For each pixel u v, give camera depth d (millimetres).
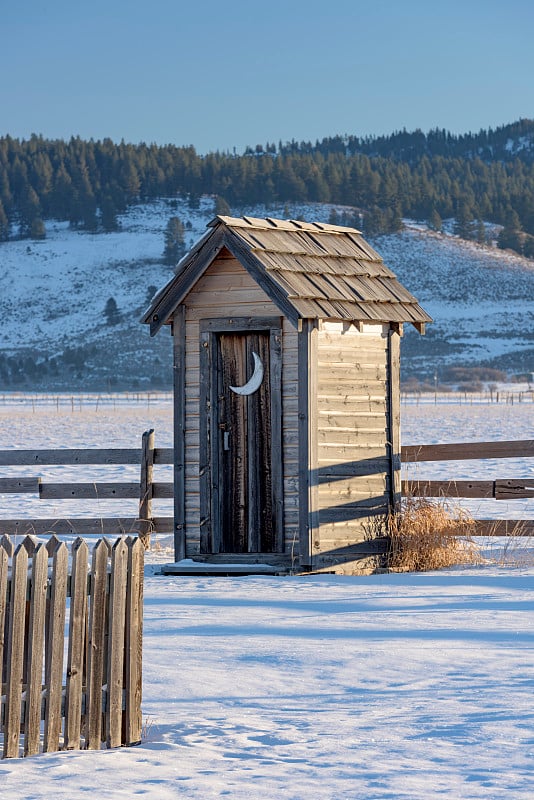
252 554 20234
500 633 12812
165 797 7223
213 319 20734
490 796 7062
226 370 20859
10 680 8570
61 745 8906
